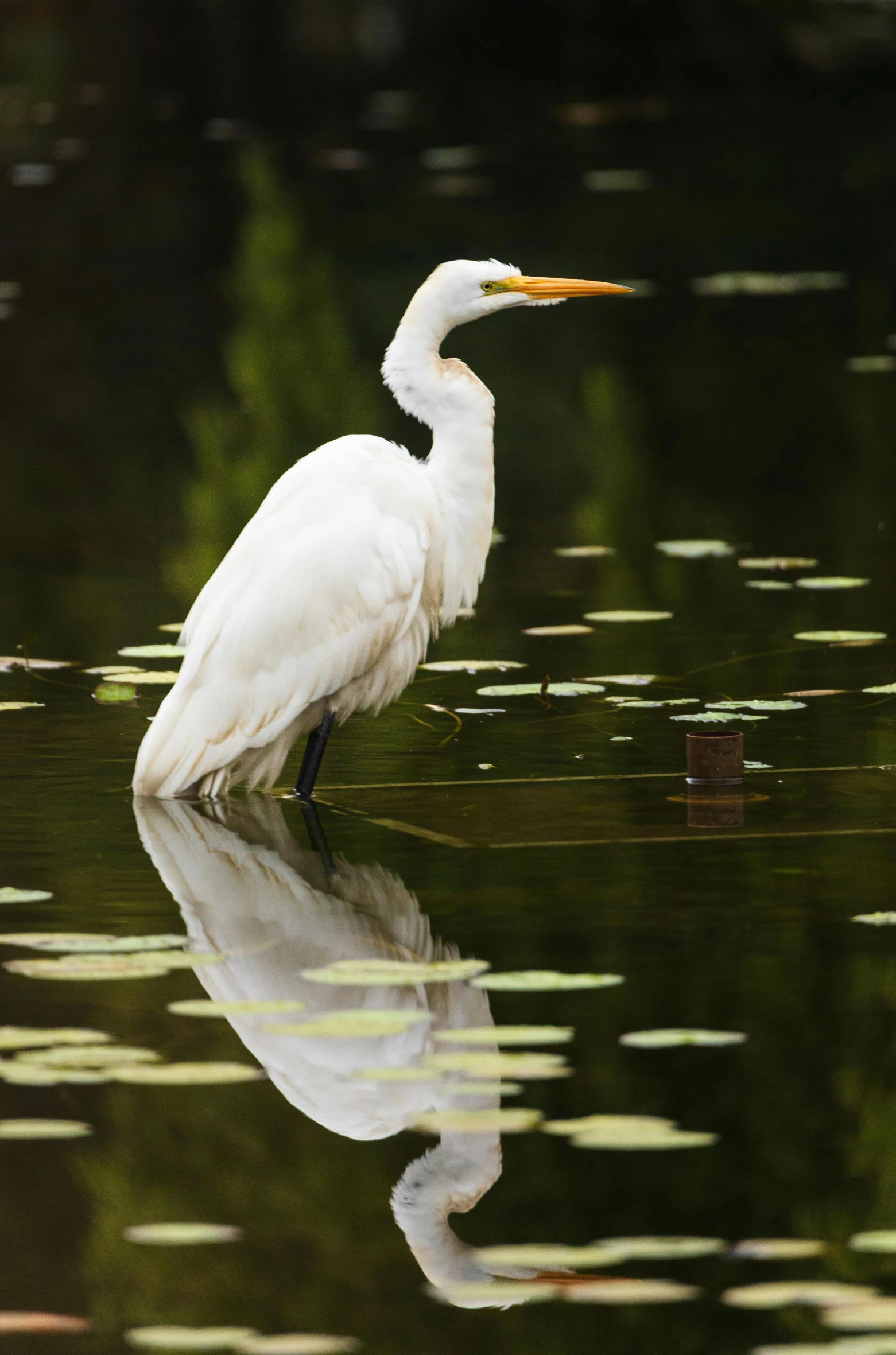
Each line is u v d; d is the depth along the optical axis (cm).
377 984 761
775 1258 586
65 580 1656
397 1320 560
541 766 1112
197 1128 661
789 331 2902
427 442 2238
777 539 1780
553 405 2461
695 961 791
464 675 1338
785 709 1217
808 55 4844
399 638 1097
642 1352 547
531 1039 668
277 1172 634
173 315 3078
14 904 872
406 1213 609
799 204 3909
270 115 4978
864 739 1152
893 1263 577
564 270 3231
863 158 4300
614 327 2988
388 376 1160
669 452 2202
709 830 981
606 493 2006
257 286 3200
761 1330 551
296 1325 560
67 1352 545
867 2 4831
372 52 5250
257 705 1055
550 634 1455
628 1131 614
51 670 1359
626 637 1440
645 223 3744
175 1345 545
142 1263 593
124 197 4028
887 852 938
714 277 3291
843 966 784
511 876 910
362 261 3359
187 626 1101
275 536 1077
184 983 767
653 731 1181
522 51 5119
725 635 1438
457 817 1016
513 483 2067
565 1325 561
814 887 887
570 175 4219
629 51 5034
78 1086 697
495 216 3766
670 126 4722
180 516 1912
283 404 2470
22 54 5431
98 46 5459
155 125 4803
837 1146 638
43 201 3975
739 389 2525
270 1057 704
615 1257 561
